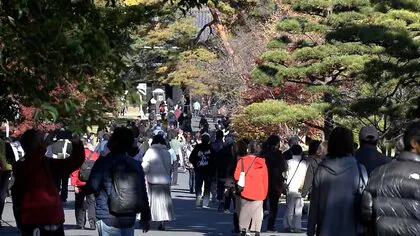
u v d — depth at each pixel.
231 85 50.62
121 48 10.75
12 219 24.94
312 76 32.72
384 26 28.19
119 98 10.82
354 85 32.78
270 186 22.41
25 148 11.77
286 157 25.80
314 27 32.09
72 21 9.77
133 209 12.05
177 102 85.75
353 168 11.10
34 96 9.59
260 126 38.91
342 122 32.25
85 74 9.92
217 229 23.00
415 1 31.02
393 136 29.75
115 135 12.24
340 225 11.02
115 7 11.23
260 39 47.97
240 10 53.56
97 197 12.16
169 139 41.06
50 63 9.50
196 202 30.03
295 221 22.77
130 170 12.09
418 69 26.45
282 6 44.59
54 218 11.62
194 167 29.89
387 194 9.12
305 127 38.44
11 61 9.59
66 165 12.02
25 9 9.13
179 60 54.50
